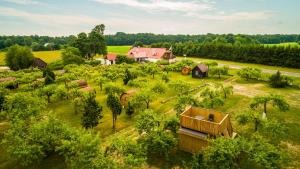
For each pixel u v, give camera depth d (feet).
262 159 62.59
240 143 68.95
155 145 75.51
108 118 114.32
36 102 103.65
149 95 122.83
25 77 186.91
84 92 127.34
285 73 241.35
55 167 74.13
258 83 192.34
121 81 200.64
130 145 68.69
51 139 72.84
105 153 66.44
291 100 146.00
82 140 65.05
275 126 85.30
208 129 80.33
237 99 146.20
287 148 86.69
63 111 123.44
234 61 337.72
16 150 65.82
